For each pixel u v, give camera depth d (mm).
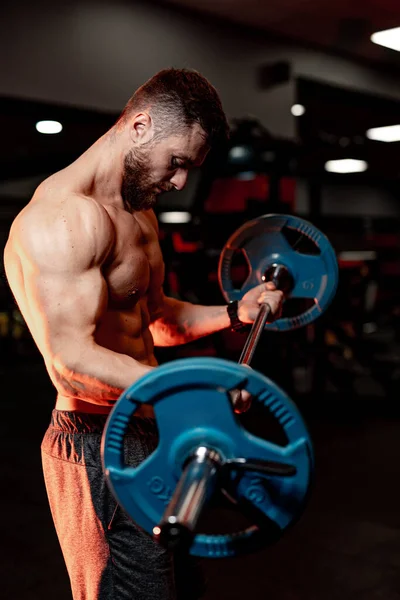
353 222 8484
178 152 1401
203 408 977
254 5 5230
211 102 1390
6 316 7680
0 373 7055
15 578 2574
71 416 1436
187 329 1805
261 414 4902
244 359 1375
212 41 5449
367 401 5430
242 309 1786
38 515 3203
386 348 6121
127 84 4930
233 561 2693
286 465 978
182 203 10422
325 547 2812
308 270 1950
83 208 1321
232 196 6742
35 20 4406
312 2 5199
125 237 1440
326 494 3422
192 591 1620
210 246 5129
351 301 5562
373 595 2424
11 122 7832
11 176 7555
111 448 1008
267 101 5871
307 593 2443
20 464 3996
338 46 6273
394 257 8461
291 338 5469
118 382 1236
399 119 7789
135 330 1510
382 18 5559
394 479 3637
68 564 1477
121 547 1403
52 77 4531
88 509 1417
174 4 5160
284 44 5973
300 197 11336
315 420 4895
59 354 1263
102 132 7895
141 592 1399
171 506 832
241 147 5168
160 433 994
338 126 8039
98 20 4723
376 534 2932
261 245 1956
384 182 11594
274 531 1028
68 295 1265
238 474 1015
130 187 1460
